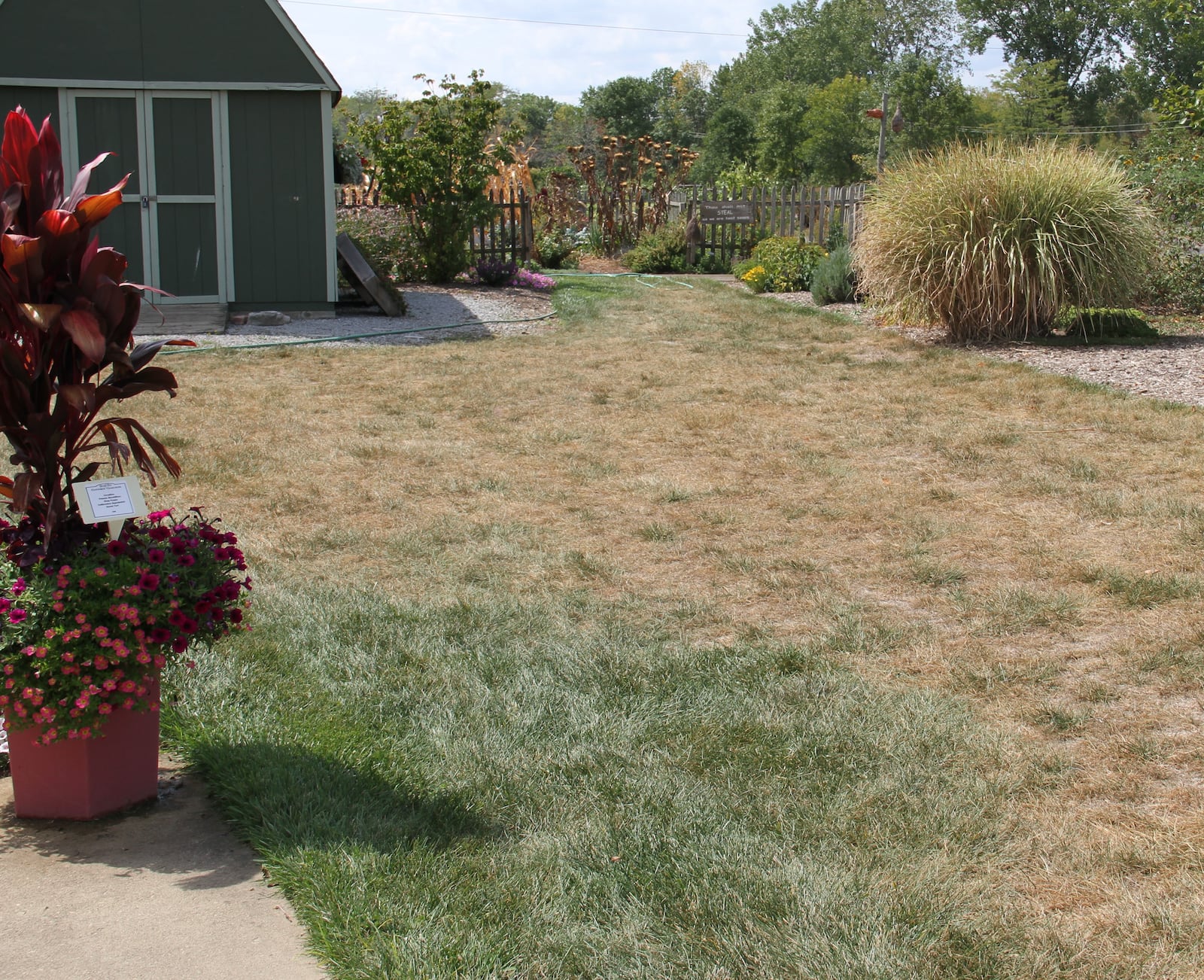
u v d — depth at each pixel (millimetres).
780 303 14258
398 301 13062
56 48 11594
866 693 3666
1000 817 2902
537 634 4215
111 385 2965
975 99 49281
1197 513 5395
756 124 48156
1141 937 2408
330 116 12391
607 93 66375
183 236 12328
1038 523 5406
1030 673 3799
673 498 5980
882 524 5480
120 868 2695
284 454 6840
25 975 2254
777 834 2838
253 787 2996
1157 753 3230
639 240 22438
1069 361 9461
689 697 3662
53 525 2875
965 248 10078
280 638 4102
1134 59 54531
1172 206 12961
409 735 3395
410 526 5516
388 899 2486
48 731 2748
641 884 2604
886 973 2283
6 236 2617
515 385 8984
